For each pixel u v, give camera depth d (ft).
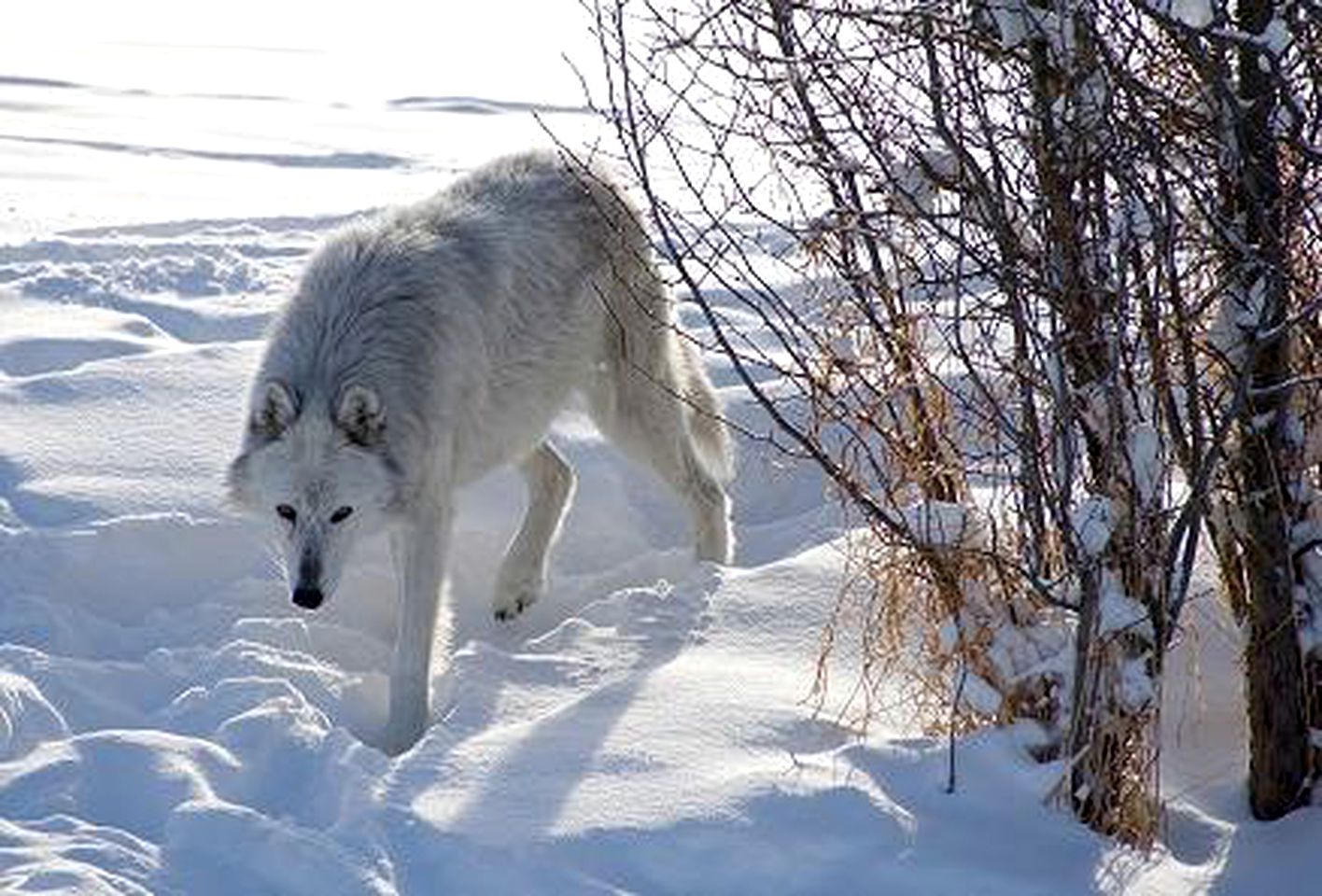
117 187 77.92
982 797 23.16
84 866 21.35
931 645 24.77
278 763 24.77
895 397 25.62
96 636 29.96
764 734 25.45
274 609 31.94
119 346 42.86
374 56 177.99
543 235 33.17
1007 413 24.58
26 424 36.76
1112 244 22.07
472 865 22.09
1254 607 23.45
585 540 36.83
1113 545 22.43
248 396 31.99
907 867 21.93
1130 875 22.09
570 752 24.80
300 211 70.59
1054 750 23.66
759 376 43.39
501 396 32.30
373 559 33.96
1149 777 23.17
